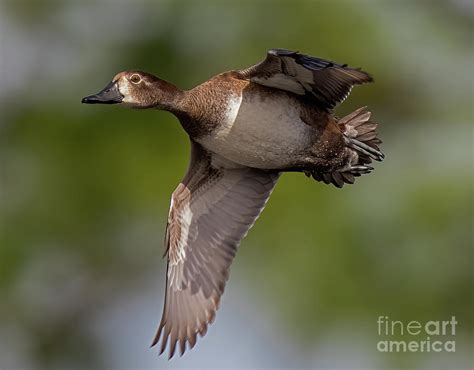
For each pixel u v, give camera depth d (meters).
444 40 16.97
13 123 16.67
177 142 15.80
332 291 14.81
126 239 16.16
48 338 16.77
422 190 15.37
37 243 16.09
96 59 16.78
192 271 11.16
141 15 16.58
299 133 10.70
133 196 15.65
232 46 16.05
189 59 16.19
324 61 9.96
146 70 16.34
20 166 16.38
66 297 16.69
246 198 11.23
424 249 15.05
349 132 10.89
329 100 10.65
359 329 14.85
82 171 16.00
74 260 16.33
